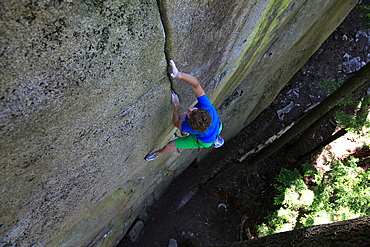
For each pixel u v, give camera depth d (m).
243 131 11.04
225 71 4.75
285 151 10.80
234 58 4.55
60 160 2.45
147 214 8.99
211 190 9.95
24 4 1.40
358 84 5.86
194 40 2.96
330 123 11.12
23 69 1.60
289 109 11.20
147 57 2.55
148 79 2.83
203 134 3.27
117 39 2.08
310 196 7.90
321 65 11.95
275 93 10.05
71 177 2.83
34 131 1.96
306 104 11.30
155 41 2.48
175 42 2.68
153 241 8.77
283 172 8.67
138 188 6.11
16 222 2.57
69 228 3.96
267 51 6.88
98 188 3.68
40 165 2.27
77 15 1.69
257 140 10.82
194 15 2.62
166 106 3.64
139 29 2.20
